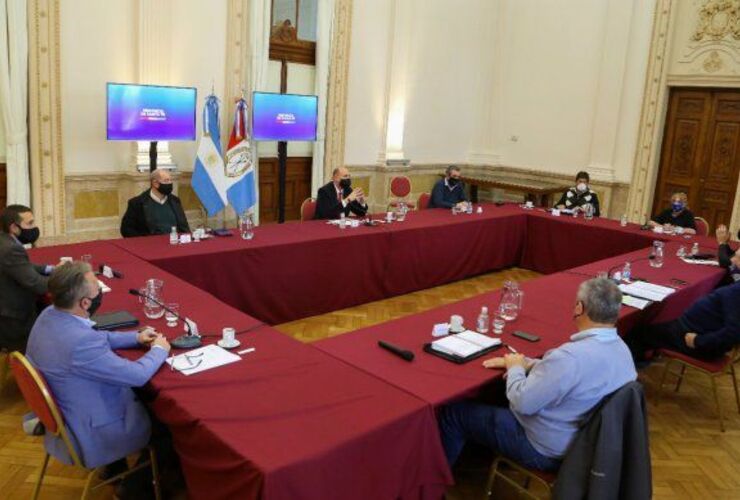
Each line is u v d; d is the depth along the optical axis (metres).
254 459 1.58
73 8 5.55
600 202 8.20
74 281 1.92
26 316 2.97
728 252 4.25
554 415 1.99
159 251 3.71
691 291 3.71
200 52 6.40
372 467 1.78
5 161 5.49
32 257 3.46
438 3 8.46
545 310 3.02
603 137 8.12
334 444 1.67
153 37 6.00
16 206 3.00
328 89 7.60
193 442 1.79
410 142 8.66
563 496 1.89
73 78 5.67
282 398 1.93
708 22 7.20
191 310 2.71
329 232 4.58
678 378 3.83
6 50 5.21
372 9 7.82
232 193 6.60
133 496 2.29
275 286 4.12
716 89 7.35
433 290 5.37
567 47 8.45
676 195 5.79
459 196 6.50
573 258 5.84
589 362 1.95
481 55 9.18
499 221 5.89
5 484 2.42
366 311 4.69
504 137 9.35
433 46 8.56
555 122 8.70
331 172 7.84
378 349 2.39
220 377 2.05
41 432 2.15
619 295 2.06
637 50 7.71
